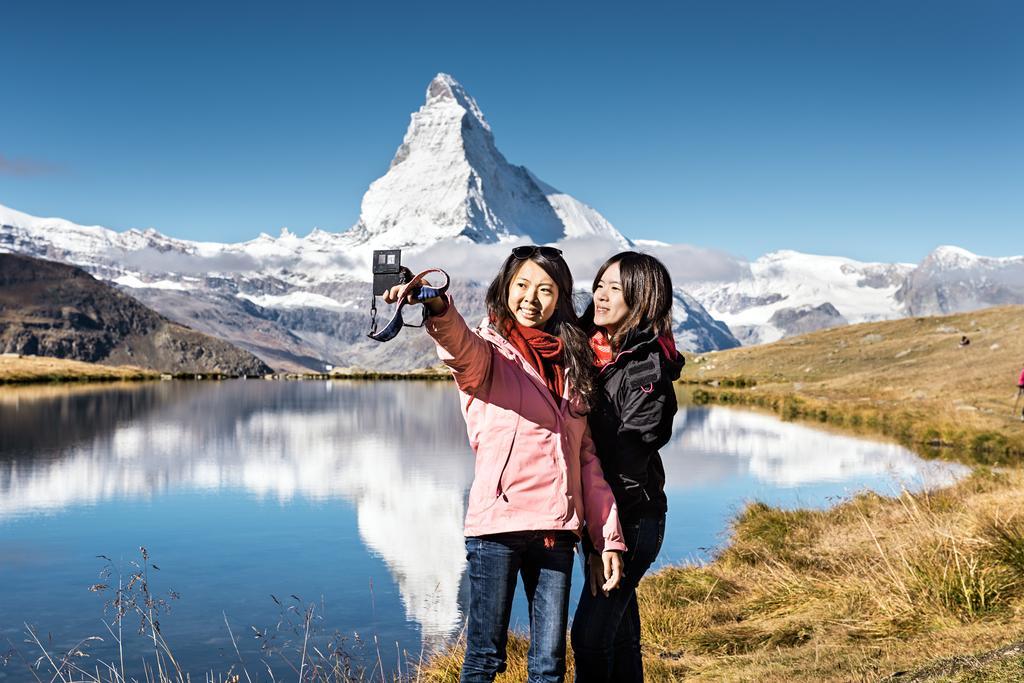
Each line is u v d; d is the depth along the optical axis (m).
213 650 8.81
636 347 3.71
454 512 17.44
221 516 17.02
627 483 3.77
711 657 6.09
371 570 12.44
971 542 7.12
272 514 17.22
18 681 7.95
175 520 16.61
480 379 3.44
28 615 10.20
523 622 8.41
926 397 41.06
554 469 3.49
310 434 36.19
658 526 3.91
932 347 61.16
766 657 5.75
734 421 39.91
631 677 4.12
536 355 3.55
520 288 3.60
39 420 42.91
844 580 7.46
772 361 79.00
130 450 29.52
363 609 10.33
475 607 3.52
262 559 13.16
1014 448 24.64
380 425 41.12
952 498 11.34
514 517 3.45
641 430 3.69
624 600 3.84
